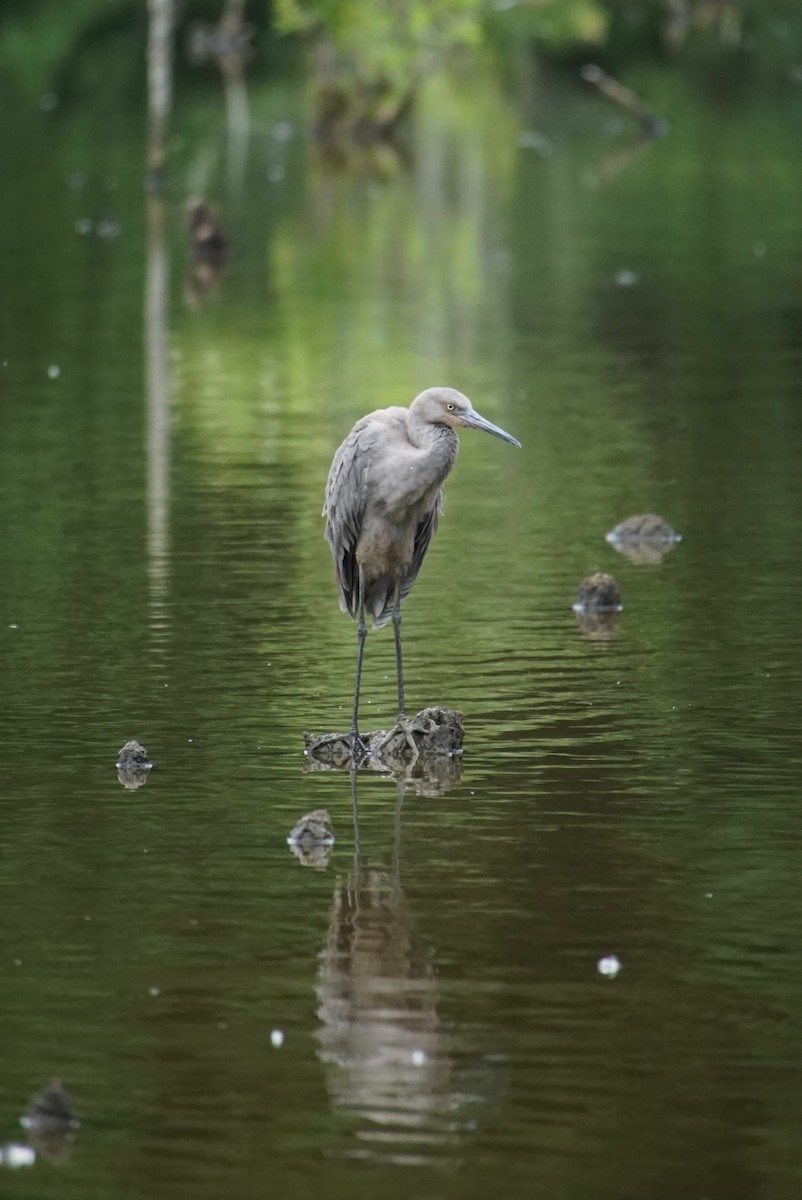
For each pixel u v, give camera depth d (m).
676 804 11.05
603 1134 7.59
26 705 12.98
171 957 9.12
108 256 35.53
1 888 9.96
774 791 11.23
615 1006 8.59
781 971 8.91
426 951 9.16
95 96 62.41
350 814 11.01
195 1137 7.61
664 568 16.56
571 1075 8.02
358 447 12.18
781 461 20.44
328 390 24.28
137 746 11.81
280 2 48.94
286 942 9.28
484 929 9.40
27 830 10.76
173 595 15.70
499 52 69.44
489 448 21.31
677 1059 8.12
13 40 68.12
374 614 12.63
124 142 52.44
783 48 71.44
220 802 11.22
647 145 51.69
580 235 37.50
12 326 28.97
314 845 10.52
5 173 46.69
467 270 33.81
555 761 11.83
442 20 52.28
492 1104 7.80
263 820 10.92
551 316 29.41
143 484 19.64
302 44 70.38
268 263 34.91
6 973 8.96
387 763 11.91
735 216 39.59
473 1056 8.16
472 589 15.95
